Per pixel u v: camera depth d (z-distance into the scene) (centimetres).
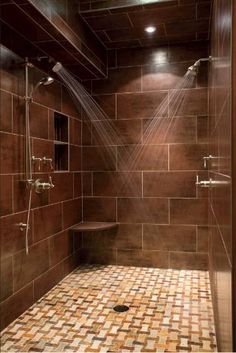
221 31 125
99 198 307
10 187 192
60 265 264
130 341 175
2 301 186
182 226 288
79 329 188
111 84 299
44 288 237
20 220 204
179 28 253
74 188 294
